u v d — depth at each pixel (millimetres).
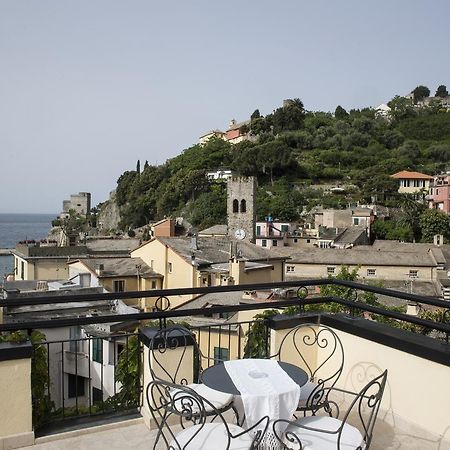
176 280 28516
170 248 29016
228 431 2506
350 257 40000
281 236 49594
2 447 3371
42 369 3775
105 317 3633
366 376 4277
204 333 11758
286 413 2760
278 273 32469
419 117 100250
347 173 74688
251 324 4738
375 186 66625
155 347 3795
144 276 28375
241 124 109062
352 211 56188
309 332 4676
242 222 45625
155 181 84562
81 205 119312
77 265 30297
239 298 17797
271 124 96750
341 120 93688
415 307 14430
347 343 4469
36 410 3701
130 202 86750
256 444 2555
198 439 2717
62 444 3561
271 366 3215
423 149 85750
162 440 3641
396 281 37812
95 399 11734
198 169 78562
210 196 66250
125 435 3723
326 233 51562
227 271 26969
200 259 28609
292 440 2629
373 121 92688
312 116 100125
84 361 12031
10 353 3352
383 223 55219
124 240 46875
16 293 18250
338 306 5691
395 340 3965
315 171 74188
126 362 4148
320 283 4746
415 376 3850
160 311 3896
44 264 35875
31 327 3357
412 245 44469
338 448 2498
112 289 27562
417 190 69312
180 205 72938
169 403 2920
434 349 3664
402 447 3629
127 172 93438
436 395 3688
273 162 72562
